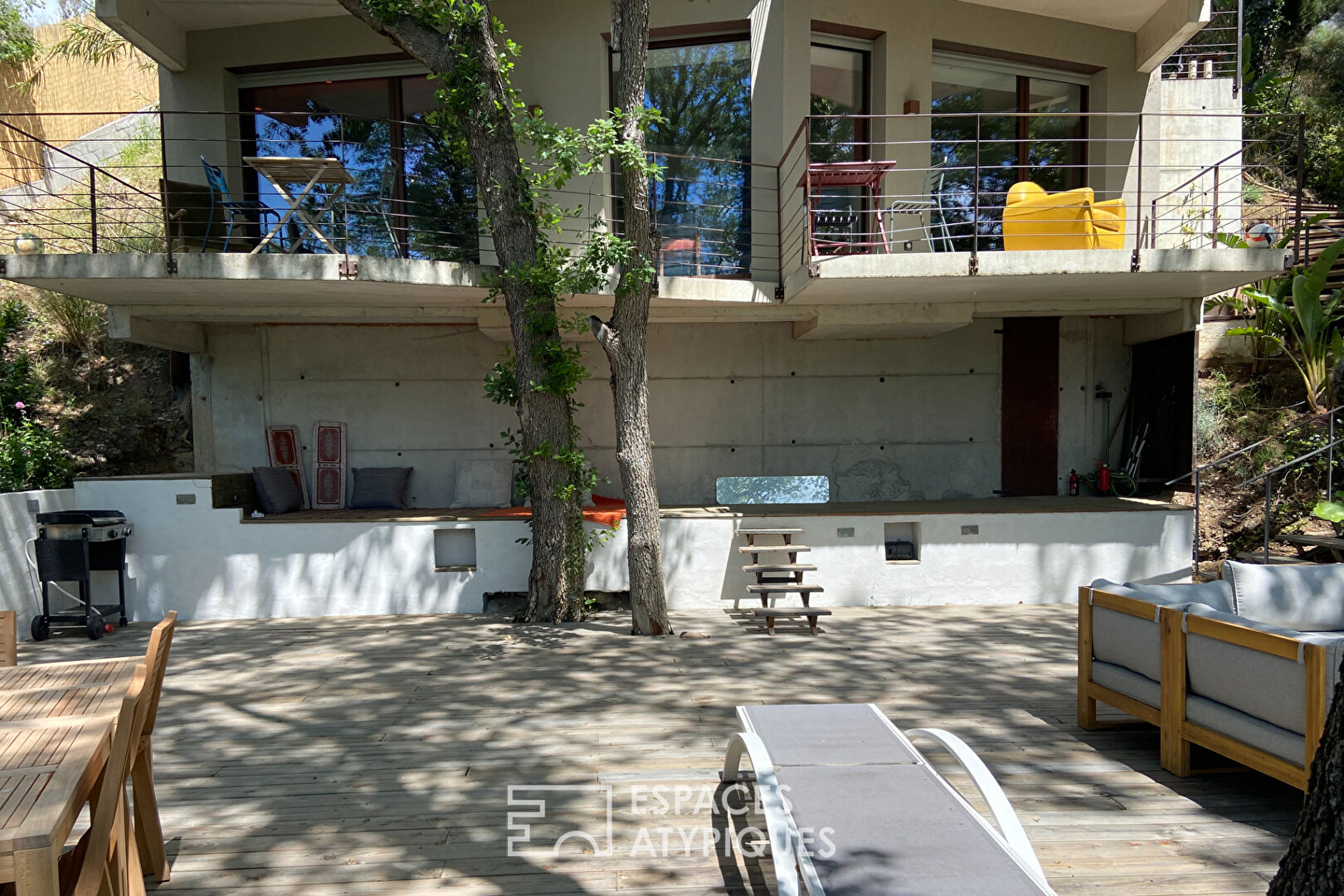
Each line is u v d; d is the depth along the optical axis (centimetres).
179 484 881
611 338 761
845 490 1093
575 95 947
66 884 269
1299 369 1038
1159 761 465
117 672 358
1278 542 991
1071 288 894
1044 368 1105
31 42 1595
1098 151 1060
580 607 841
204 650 743
